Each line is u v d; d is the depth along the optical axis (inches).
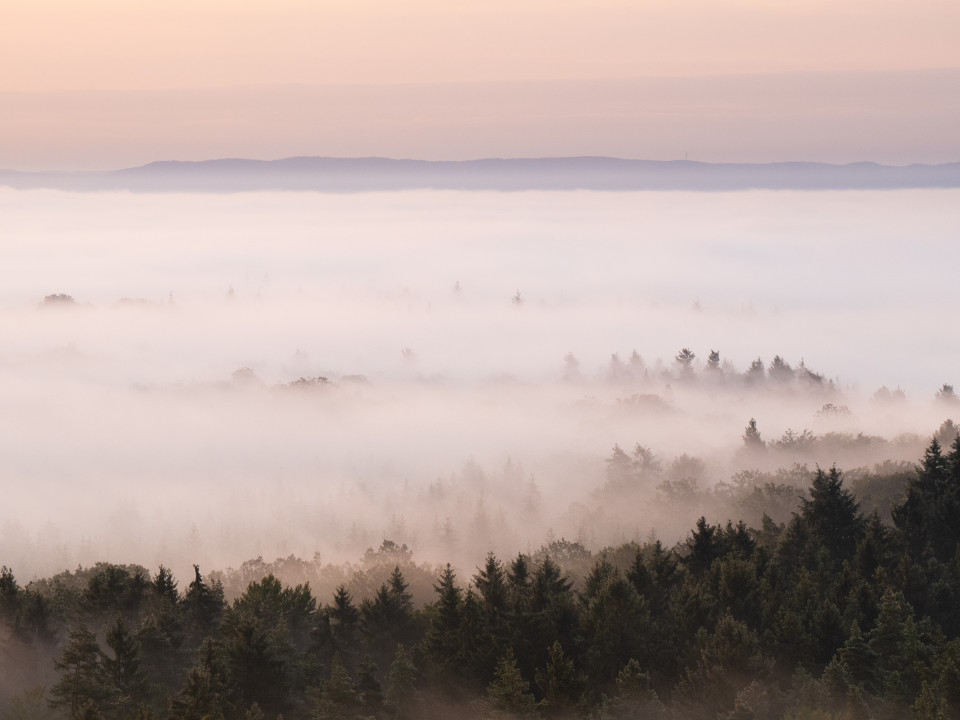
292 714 3373.5
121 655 3316.9
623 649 3725.4
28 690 3538.4
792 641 3681.1
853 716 3034.0
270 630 3796.8
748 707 3051.2
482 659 3730.3
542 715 3262.8
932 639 3683.6
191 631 4185.5
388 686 3523.6
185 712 2987.2
